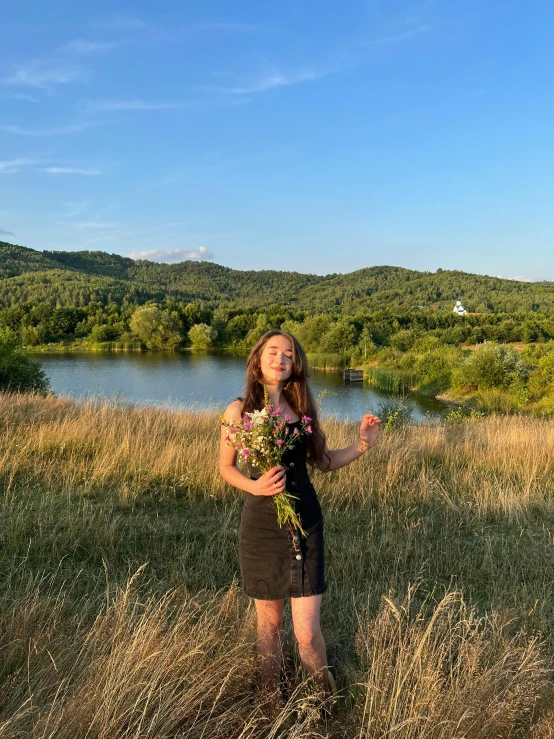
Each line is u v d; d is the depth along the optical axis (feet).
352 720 7.61
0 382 57.31
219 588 12.00
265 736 7.26
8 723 6.28
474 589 12.55
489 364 110.22
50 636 8.57
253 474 8.23
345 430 29.43
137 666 7.11
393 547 14.62
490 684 7.57
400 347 195.00
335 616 10.88
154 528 15.28
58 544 13.80
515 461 24.39
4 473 19.17
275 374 8.39
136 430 26.17
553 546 15.01
